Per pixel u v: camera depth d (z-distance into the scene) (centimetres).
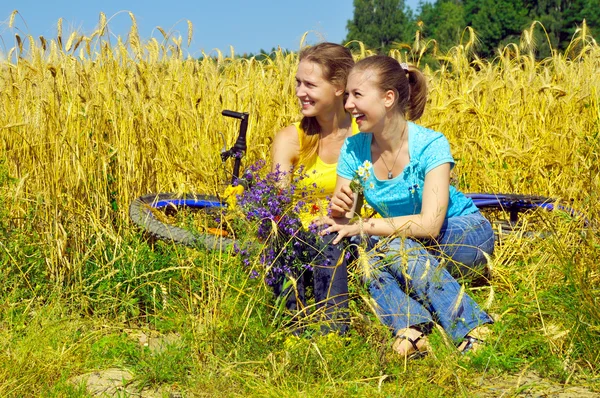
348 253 364
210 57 696
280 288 354
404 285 362
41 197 440
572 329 338
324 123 412
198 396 302
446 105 638
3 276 404
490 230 389
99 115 504
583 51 738
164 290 403
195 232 412
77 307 408
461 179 625
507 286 426
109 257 446
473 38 775
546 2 5878
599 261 366
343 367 315
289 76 670
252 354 328
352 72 361
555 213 414
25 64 539
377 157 378
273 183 362
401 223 352
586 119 625
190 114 577
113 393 312
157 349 359
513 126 685
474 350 338
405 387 300
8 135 505
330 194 420
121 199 503
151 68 610
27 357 325
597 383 311
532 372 328
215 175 539
